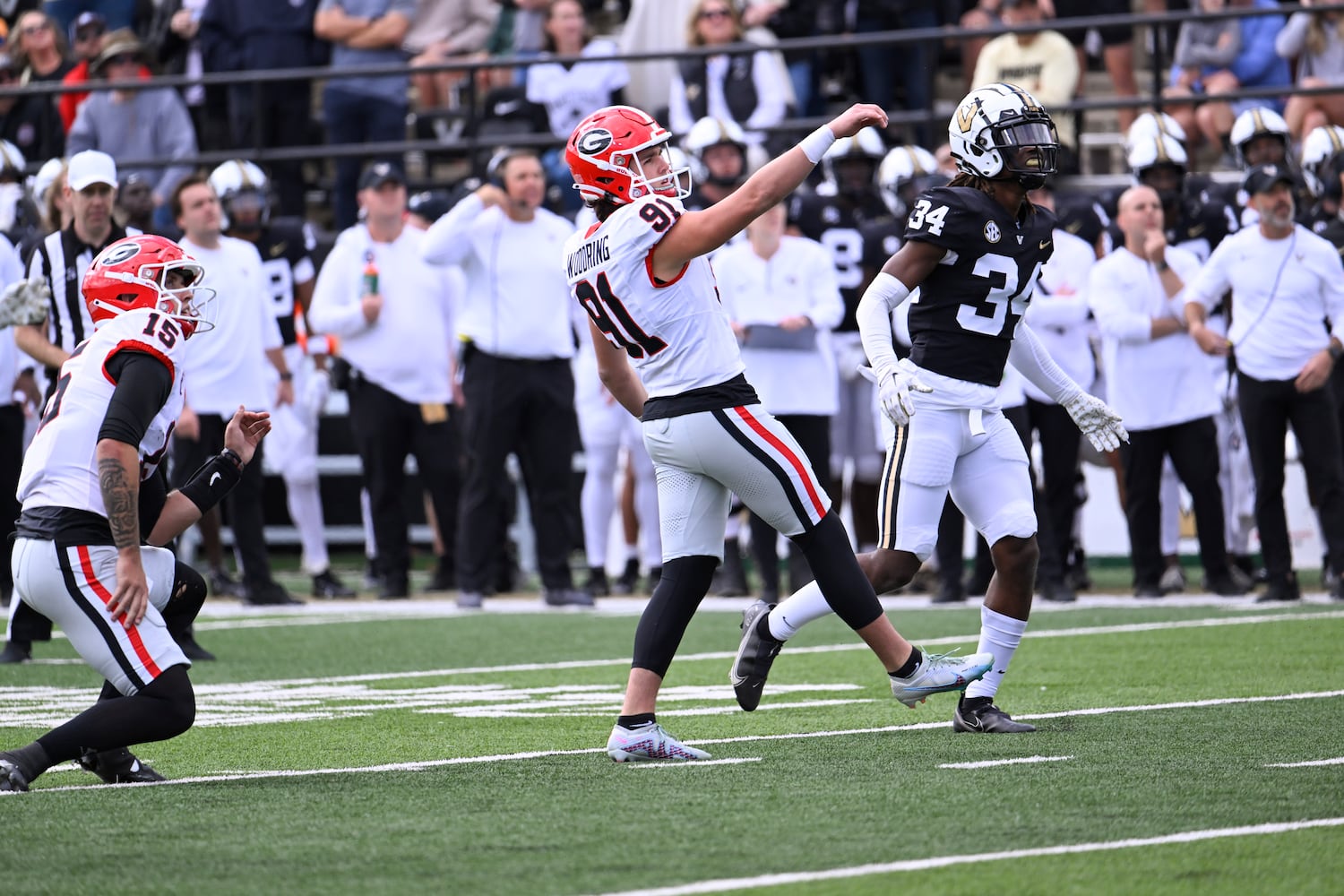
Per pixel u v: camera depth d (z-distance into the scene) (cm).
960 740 1884
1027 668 2520
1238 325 3434
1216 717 2008
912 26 4791
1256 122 3738
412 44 5128
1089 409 2034
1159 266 3569
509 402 3631
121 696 1656
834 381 3647
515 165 3569
